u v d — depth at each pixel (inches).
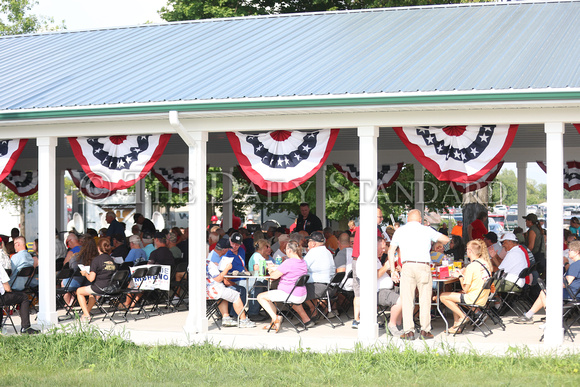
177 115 383.9
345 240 460.8
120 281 448.8
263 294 406.0
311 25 586.6
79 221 1047.6
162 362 329.7
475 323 393.1
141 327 424.2
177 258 527.5
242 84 409.1
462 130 374.9
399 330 397.1
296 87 386.9
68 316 463.2
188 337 377.7
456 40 477.1
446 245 539.8
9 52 622.5
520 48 433.7
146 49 558.3
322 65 440.1
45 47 623.8
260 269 432.5
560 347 346.0
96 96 418.9
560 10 541.0
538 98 336.5
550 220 354.6
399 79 383.6
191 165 404.8
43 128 423.8
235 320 442.0
